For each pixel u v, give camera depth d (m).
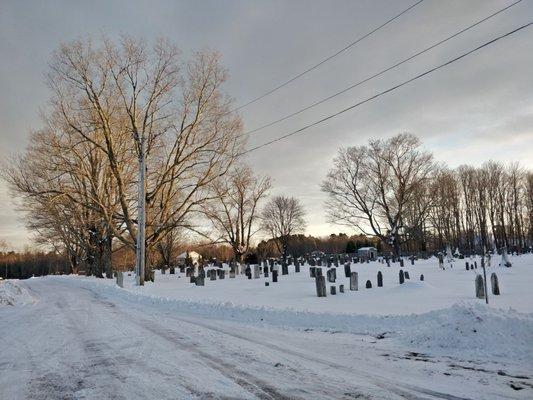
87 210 41.62
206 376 6.09
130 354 7.49
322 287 15.75
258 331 9.74
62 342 8.63
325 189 63.69
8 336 9.45
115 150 30.64
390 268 34.25
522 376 5.95
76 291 23.36
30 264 103.19
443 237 79.56
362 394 5.28
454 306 8.54
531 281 19.20
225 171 31.30
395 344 8.05
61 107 29.72
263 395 5.25
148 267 30.25
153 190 30.66
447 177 73.12
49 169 29.34
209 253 78.69
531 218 75.12
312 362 6.86
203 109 30.50
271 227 77.62
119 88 29.42
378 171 60.88
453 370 6.30
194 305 14.03
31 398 5.27
